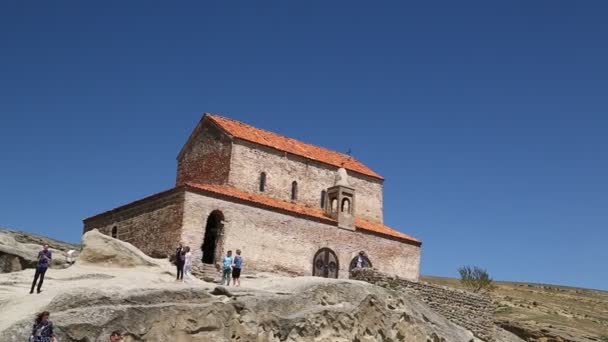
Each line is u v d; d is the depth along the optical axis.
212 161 49.81
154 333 25.02
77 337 22.88
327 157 55.50
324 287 32.62
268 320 28.83
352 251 48.41
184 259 33.22
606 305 86.25
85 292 24.61
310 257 45.75
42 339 20.53
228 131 48.81
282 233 44.66
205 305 27.05
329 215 49.47
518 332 54.03
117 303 25.02
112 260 35.91
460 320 44.72
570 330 55.94
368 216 55.25
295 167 51.53
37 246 40.44
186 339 25.97
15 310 23.98
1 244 37.25
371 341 33.38
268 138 52.34
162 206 42.44
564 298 88.94
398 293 36.75
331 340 31.08
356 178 55.28
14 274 32.53
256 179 48.81
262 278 38.22
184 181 52.41
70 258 38.56
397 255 51.09
